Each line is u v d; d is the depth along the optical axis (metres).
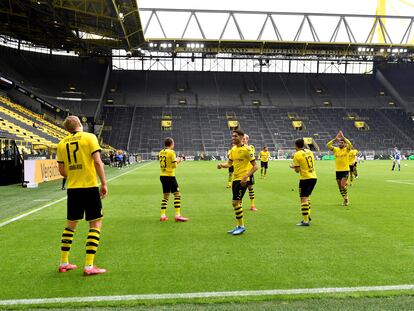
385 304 4.07
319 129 67.75
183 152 59.62
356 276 4.95
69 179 5.27
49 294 4.42
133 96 72.06
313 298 4.24
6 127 31.06
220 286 4.62
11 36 51.03
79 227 8.30
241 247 6.49
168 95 73.56
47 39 51.41
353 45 53.56
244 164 7.50
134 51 58.88
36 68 63.44
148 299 4.24
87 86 66.62
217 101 73.31
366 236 7.28
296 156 8.43
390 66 81.06
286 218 9.30
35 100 53.62
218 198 13.29
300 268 5.29
